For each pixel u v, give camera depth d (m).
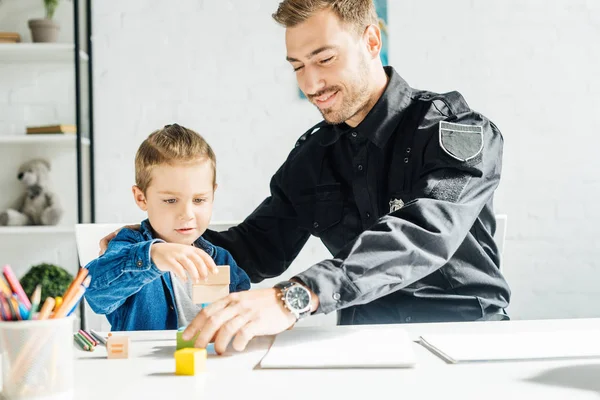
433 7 2.58
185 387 0.65
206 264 0.98
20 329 0.60
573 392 0.60
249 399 0.60
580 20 2.57
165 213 1.30
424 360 0.75
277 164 2.62
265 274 1.53
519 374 0.67
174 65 2.62
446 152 1.17
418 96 1.35
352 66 1.26
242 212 2.62
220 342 0.79
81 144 2.48
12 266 2.63
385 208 1.35
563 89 2.58
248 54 2.62
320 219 1.45
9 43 2.51
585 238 2.57
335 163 1.45
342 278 0.90
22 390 0.60
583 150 2.57
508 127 2.58
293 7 1.22
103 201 2.62
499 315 1.28
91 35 2.63
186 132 1.34
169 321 1.33
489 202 1.33
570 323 1.00
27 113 2.68
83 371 0.73
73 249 2.64
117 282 1.07
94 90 2.63
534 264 2.58
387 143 1.33
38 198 2.61
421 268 0.97
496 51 2.58
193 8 2.62
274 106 2.62
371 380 0.66
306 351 0.78
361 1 1.27
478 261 1.27
